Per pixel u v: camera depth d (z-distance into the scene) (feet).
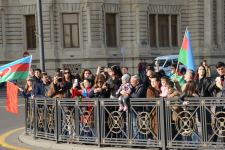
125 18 215.51
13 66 60.44
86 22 205.87
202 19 229.25
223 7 236.02
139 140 48.65
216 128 44.78
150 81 51.67
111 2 211.41
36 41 206.18
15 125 78.23
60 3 205.26
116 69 59.31
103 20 208.13
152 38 222.69
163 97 47.09
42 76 69.77
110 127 50.37
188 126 46.03
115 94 55.42
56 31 205.36
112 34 213.87
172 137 46.96
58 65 204.54
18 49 208.13
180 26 229.04
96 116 51.19
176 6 227.20
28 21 209.46
